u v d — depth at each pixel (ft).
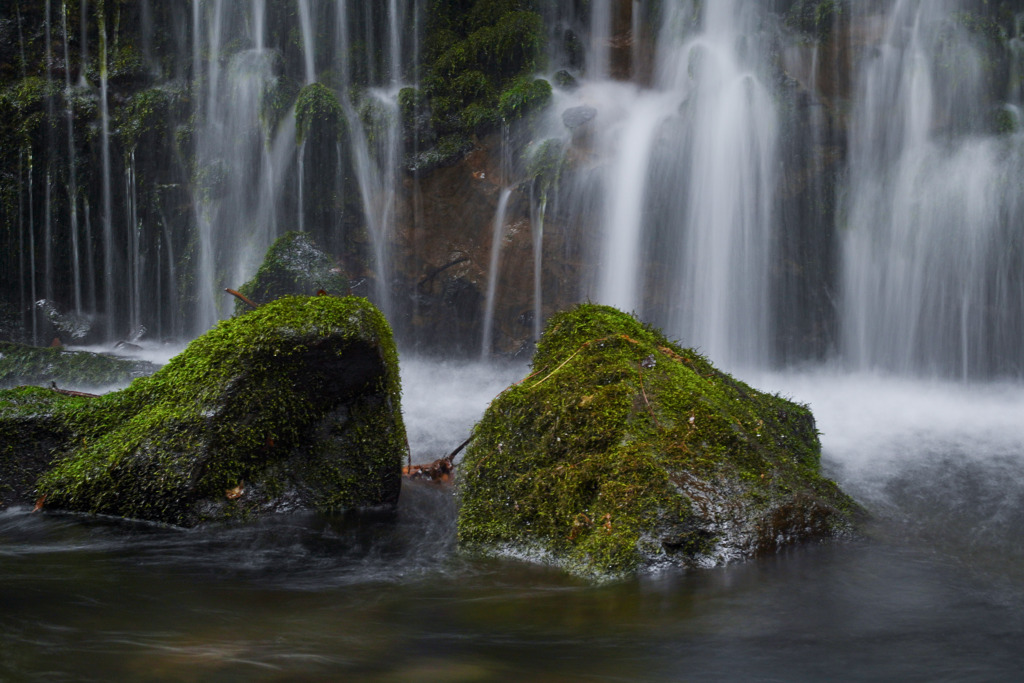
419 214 36.83
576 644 10.78
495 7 39.83
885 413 27.55
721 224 35.35
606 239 35.63
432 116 36.94
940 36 34.96
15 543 14.39
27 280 38.83
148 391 16.28
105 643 10.71
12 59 39.04
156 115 37.88
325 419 15.76
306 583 12.91
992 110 34.30
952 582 12.73
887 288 35.19
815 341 35.91
